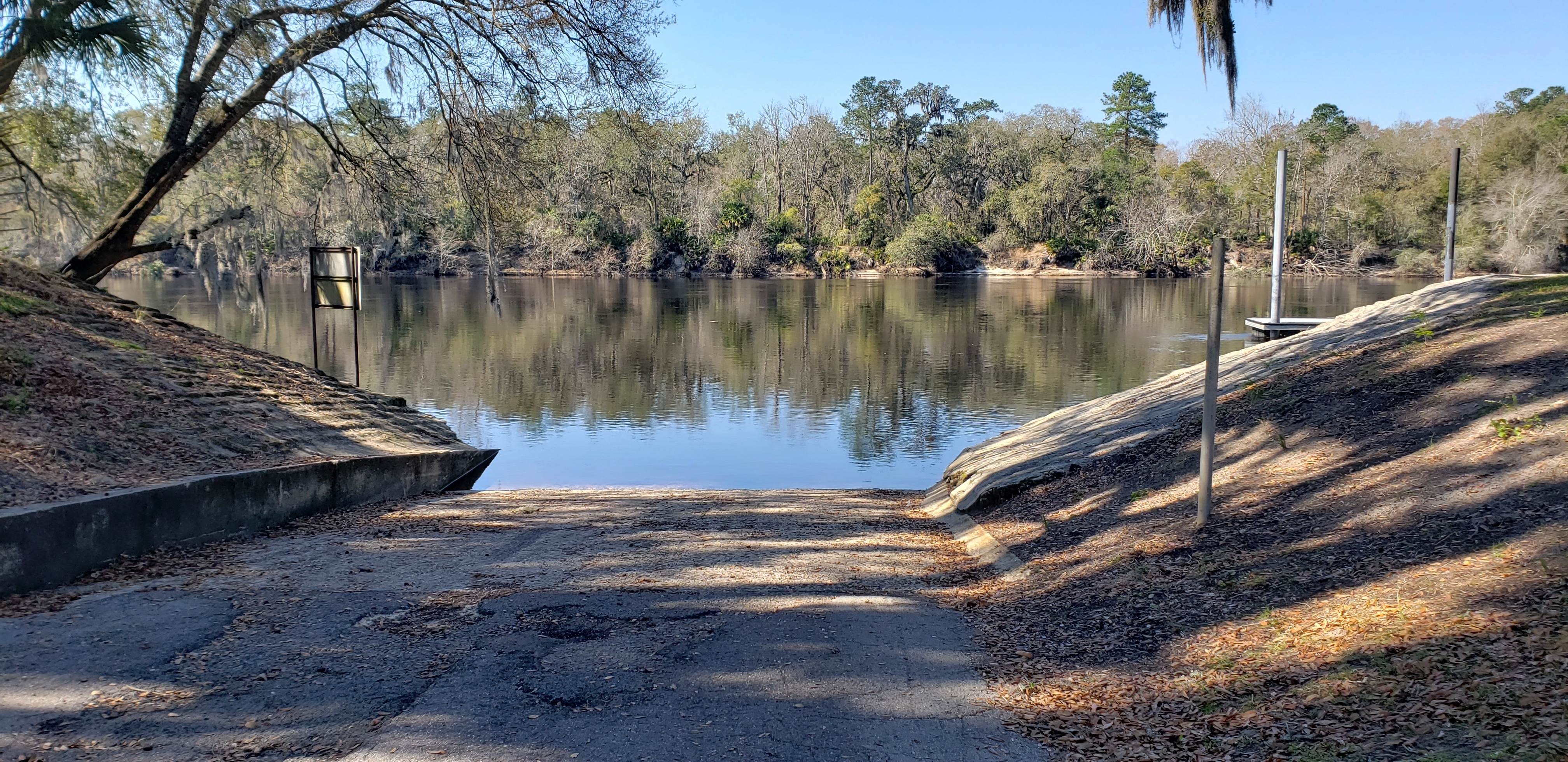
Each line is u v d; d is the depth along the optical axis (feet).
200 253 57.77
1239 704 14.08
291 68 53.21
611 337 121.70
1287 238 262.47
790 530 32.63
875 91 313.12
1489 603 14.39
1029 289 228.43
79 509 24.38
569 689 16.92
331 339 115.24
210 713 15.60
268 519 32.58
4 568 22.04
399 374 88.63
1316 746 12.25
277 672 17.63
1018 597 22.82
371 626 20.62
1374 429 25.18
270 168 63.31
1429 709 12.23
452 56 56.54
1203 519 23.29
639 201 280.72
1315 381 31.78
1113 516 27.14
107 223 55.01
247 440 37.09
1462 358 27.73
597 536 31.40
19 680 16.78
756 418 68.03
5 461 26.50
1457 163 74.64
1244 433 29.68
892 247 285.84
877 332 128.16
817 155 313.73
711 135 325.83
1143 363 95.04
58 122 52.54
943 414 68.74
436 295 193.98
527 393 78.89
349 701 16.25
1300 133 288.51
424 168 66.95
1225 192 283.59
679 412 70.85
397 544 29.78
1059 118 319.06
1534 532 16.14
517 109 58.95
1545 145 190.80
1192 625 17.76
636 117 59.67
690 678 17.47
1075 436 39.37
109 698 16.11
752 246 283.38
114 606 21.57
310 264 56.49
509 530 32.68
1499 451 20.24
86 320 43.86
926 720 15.42
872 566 27.22
